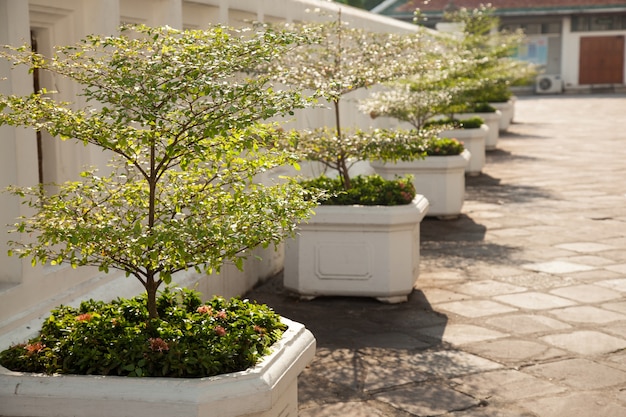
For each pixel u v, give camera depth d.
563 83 38.66
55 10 5.17
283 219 3.65
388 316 6.62
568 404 4.86
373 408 4.82
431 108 10.36
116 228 3.53
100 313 3.94
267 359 3.59
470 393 5.02
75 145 5.38
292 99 3.45
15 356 3.62
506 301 6.95
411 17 36.53
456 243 9.16
